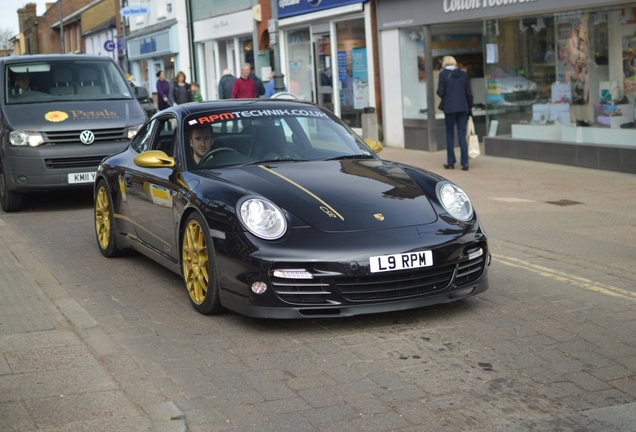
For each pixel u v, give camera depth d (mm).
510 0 15117
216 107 7234
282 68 24359
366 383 4715
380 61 19281
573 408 4324
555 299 6426
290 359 5145
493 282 7012
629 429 4047
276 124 7066
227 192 5926
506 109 16047
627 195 11469
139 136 8078
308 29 22859
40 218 11055
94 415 4238
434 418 4219
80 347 5371
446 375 4812
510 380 4723
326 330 5711
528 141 15461
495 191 12242
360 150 7113
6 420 4191
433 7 17141
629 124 13430
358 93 20609
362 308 5551
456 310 6145
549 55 14906
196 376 4895
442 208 6043
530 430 4055
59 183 11297
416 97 18234
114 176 7949
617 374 4793
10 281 7348
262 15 25891
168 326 5902
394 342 5422
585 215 10180
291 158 6777
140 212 7355
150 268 7801
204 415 4320
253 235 5578
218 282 5824
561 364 4969
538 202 11203
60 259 8328
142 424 4113
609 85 13719
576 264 7676
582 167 14297
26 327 5875
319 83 22344
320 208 5785
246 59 27984
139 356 5273
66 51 62844
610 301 6352
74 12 62094
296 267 5453
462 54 18047
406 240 5613
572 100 14508
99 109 11797
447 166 14891
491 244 8633
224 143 6809
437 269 5719
